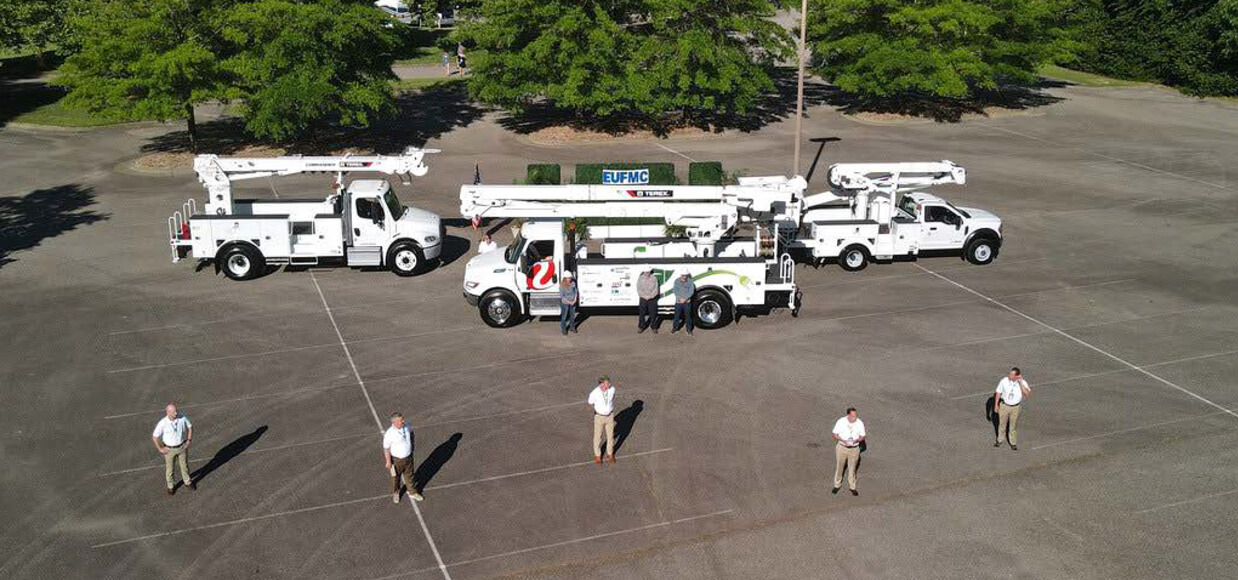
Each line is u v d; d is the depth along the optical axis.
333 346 21.44
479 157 39.06
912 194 27.88
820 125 45.31
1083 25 58.62
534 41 40.66
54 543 14.34
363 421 18.06
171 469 15.45
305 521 14.92
